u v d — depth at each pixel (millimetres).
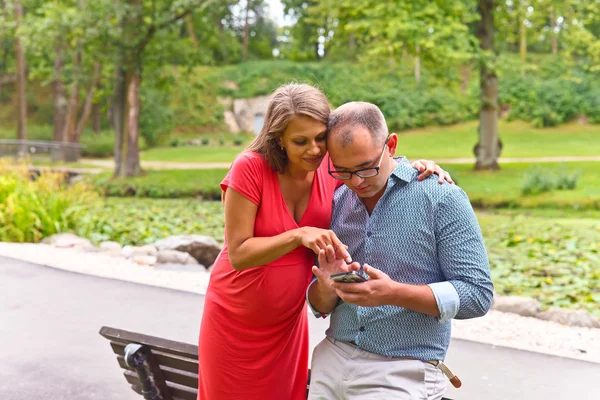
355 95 43656
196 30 43594
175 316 5691
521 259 8500
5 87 46969
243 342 2559
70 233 9883
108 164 30344
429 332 2318
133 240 9758
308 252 2553
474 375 4340
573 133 38781
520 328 5500
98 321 5523
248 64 50281
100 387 4211
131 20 21844
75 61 26547
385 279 2154
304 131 2217
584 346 5078
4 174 11031
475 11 23219
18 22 26578
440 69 22188
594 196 16656
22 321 5504
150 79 24422
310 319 5523
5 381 4289
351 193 2439
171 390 2979
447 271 2262
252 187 2355
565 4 21312
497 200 17172
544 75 44031
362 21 20047
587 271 7723
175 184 19656
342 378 2352
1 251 8445
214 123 46344
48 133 43219
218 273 2566
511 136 38500
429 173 2307
